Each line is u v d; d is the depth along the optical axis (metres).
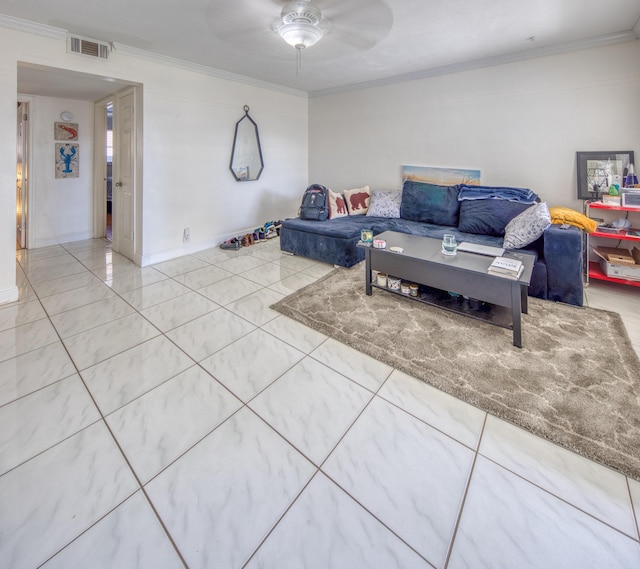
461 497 1.10
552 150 3.21
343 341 2.03
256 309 2.49
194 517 1.04
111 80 3.05
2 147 2.40
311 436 1.35
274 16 2.40
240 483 1.15
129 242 3.79
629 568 0.90
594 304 2.51
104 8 2.27
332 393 1.59
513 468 1.20
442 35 2.78
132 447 1.29
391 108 4.26
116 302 2.60
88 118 4.54
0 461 1.21
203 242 4.12
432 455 1.25
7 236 2.50
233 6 2.26
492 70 3.41
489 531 1.00
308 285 2.95
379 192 4.29
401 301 2.59
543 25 2.59
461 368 1.75
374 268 2.66
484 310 2.39
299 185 5.30
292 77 4.10
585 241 2.78
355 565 0.92
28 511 1.04
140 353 1.91
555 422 1.37
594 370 1.69
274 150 4.79
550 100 3.14
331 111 4.89
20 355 1.86
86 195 4.71
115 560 0.92
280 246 4.12
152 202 3.52
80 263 3.62
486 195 3.35
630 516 1.03
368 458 1.25
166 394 1.58
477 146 3.64
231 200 4.35
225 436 1.34
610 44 2.80
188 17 2.42
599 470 1.18
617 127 2.88
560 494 1.10
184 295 2.75
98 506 1.06
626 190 2.61
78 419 1.42
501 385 1.61
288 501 1.09
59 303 2.57
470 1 2.23
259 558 0.93
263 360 1.85
